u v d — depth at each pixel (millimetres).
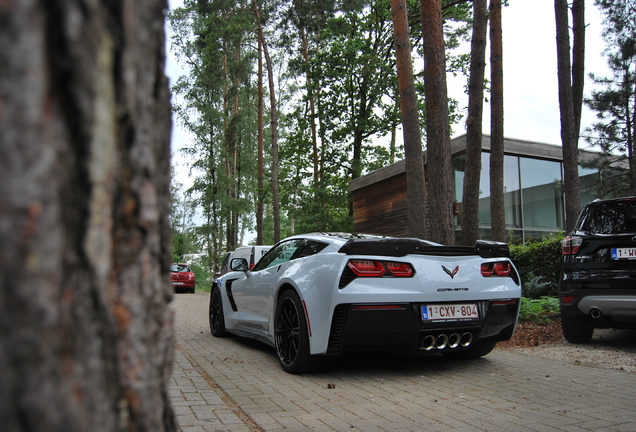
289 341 4762
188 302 15828
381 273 4227
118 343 743
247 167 34969
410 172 9102
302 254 5082
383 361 5227
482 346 5160
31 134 565
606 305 5598
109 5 693
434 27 8617
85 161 654
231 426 3051
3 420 540
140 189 773
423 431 3025
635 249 5516
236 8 23609
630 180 14055
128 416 756
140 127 766
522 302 8070
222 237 34906
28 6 562
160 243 858
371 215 19641
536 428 3090
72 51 618
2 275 543
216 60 28672
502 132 10719
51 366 581
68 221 625
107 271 707
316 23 22141
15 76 553
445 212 8469
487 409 3492
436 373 4664
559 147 16281
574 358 5379
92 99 654
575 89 12453
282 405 3582
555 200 16312
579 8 12367
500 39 10766
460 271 4496
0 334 540
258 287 5719
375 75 24547
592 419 3264
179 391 3865
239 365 5102
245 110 32562
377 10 25109
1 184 545
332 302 4164
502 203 10688
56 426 586
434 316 4316
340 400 3729
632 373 4645
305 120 27375
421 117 23078
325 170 26875
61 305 601
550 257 9258
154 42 834
